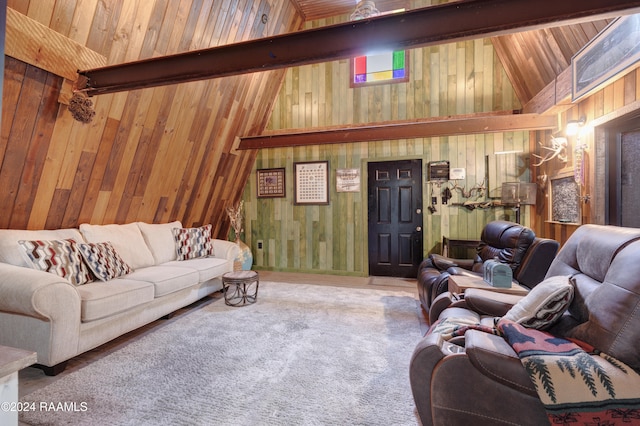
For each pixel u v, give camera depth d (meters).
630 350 1.07
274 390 1.88
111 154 3.08
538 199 4.21
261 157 5.54
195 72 2.29
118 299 2.39
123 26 2.54
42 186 2.64
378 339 2.60
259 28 4.04
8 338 2.06
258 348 2.43
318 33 2.03
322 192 5.22
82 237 2.95
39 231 2.62
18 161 2.39
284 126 5.39
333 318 3.10
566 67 3.13
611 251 1.40
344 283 4.57
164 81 2.34
